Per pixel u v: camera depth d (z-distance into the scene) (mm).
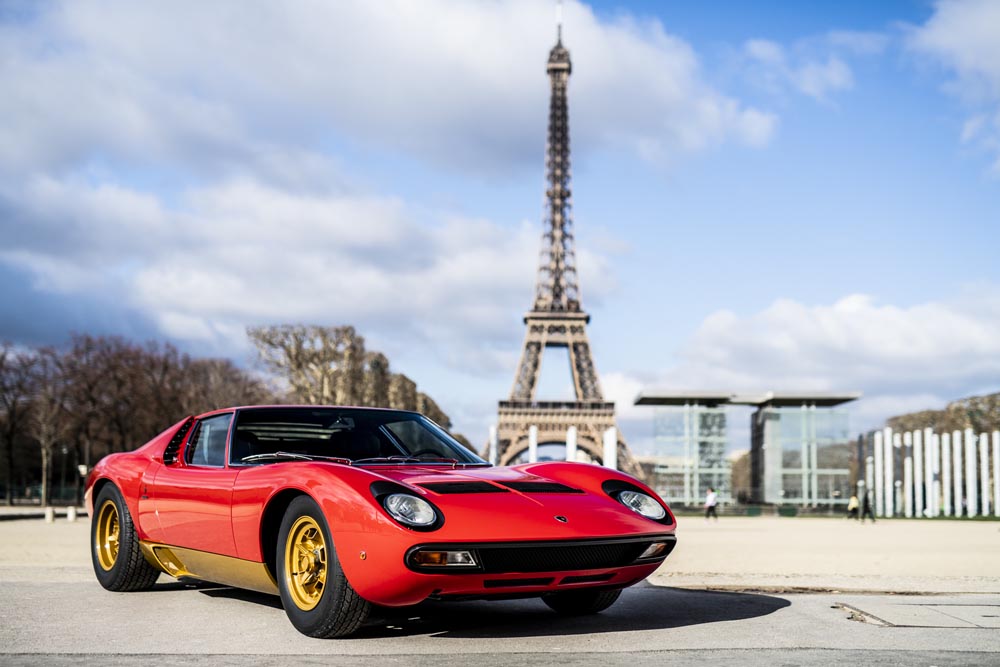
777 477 62594
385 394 85500
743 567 13008
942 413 72500
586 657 5199
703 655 5266
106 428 70312
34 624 6395
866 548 19453
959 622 6441
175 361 69062
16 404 66125
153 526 7594
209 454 7355
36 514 38969
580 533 5695
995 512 54906
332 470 5805
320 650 5418
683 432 61219
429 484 5875
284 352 63938
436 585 5375
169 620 6562
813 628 6242
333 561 5609
